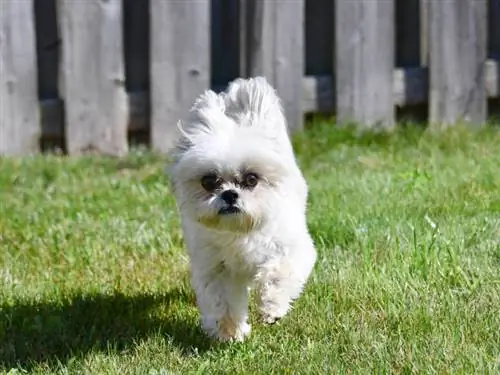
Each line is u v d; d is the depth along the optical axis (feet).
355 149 12.84
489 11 14.01
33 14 13.16
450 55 13.56
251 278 9.29
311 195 11.38
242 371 8.58
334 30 13.39
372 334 9.13
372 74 13.44
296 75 13.35
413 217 10.69
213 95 9.18
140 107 13.32
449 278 9.71
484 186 11.39
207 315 9.20
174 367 8.91
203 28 13.23
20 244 10.77
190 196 9.09
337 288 9.68
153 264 10.32
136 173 12.64
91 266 10.32
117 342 9.27
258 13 13.24
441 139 13.00
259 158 8.97
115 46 13.19
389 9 13.41
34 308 9.73
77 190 12.07
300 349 9.06
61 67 13.32
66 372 8.87
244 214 8.89
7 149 13.16
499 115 13.94
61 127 13.26
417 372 8.25
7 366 9.09
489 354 8.70
